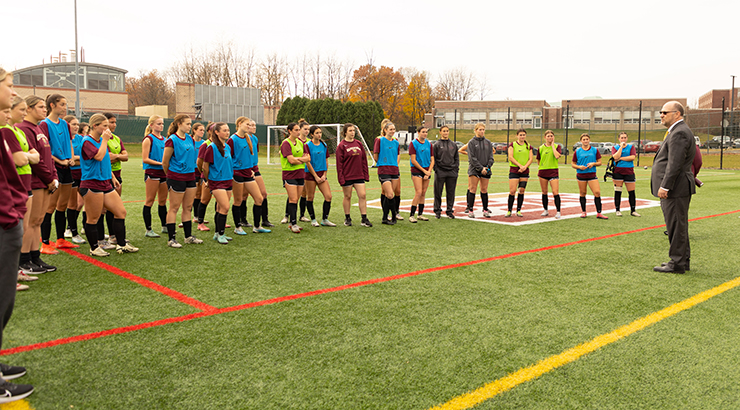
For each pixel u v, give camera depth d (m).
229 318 3.84
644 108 57.19
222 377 2.87
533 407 2.57
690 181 5.19
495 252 6.34
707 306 4.21
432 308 4.12
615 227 8.35
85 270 5.27
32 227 5.02
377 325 3.72
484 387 2.78
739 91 67.12
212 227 8.23
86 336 3.45
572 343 3.40
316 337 3.48
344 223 8.55
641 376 2.93
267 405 2.57
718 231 7.98
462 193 14.46
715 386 2.81
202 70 60.88
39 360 3.06
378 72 71.81
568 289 4.70
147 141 6.93
